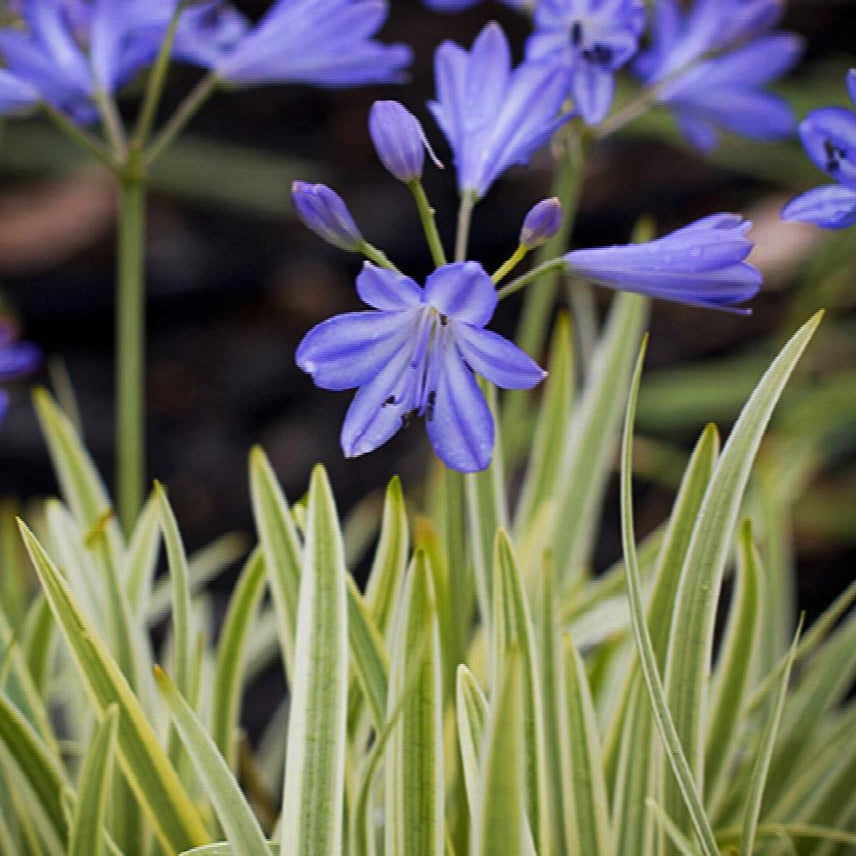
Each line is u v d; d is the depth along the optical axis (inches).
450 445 21.0
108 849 22.7
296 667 21.5
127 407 26.8
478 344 20.8
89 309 57.4
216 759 21.3
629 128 46.9
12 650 23.1
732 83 27.5
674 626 22.4
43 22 26.8
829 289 45.6
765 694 24.6
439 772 21.5
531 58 23.6
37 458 51.0
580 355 48.9
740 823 24.3
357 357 21.0
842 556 42.8
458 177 22.2
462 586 23.0
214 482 50.2
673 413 44.4
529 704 21.9
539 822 21.9
